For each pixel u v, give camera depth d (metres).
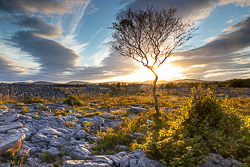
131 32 9.09
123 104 14.76
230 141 3.82
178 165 3.35
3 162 3.78
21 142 4.53
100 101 16.88
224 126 4.46
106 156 4.03
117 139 5.53
